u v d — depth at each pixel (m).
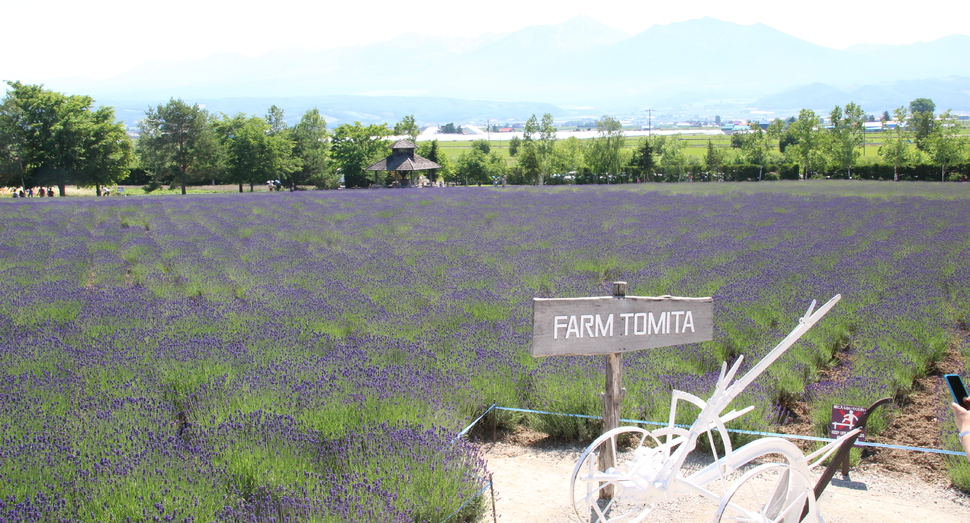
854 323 8.73
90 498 3.86
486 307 9.23
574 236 17.73
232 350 6.92
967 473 4.84
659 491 3.51
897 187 44.97
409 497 4.04
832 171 72.81
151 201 33.09
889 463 5.38
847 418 5.25
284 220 22.84
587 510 4.49
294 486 4.18
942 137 62.44
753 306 9.13
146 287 11.52
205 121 72.94
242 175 69.56
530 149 76.31
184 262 13.41
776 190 41.91
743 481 3.35
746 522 3.60
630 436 5.65
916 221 20.41
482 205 29.02
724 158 83.56
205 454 4.49
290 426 4.93
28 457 4.27
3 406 5.23
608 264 13.68
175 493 3.97
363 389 5.57
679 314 4.15
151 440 4.61
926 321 8.12
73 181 63.81
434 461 4.41
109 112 66.50
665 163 81.50
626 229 19.28
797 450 3.73
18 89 62.62
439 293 10.51
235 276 12.15
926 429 6.00
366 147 80.56
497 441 5.94
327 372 6.20
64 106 63.41
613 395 4.29
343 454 4.63
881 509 4.58
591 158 78.62
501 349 7.11
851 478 5.11
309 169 76.88
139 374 6.25
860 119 68.56
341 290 10.34
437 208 27.56
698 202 30.16
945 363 7.89
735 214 23.83
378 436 4.74
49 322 8.53
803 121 70.50
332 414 5.21
